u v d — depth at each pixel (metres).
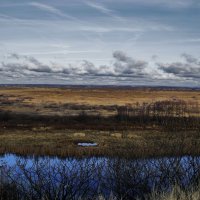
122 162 7.93
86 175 7.75
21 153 31.14
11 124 60.03
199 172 7.89
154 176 7.85
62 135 46.16
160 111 86.56
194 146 9.30
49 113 90.69
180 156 8.32
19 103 142.88
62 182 7.50
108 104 147.12
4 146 34.78
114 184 7.83
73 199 7.50
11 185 8.04
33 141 40.62
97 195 7.49
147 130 53.28
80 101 173.12
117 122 66.81
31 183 7.52
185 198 6.79
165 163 8.18
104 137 44.16
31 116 75.06
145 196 7.26
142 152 9.10
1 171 8.48
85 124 62.38
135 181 7.66
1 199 7.71
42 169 9.57
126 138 42.56
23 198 7.51
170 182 7.72
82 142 39.84
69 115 81.12
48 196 7.32
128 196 7.59
